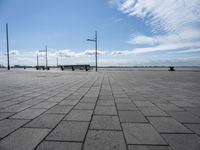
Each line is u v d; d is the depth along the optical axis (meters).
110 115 5.01
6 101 6.91
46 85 12.34
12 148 3.00
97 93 8.89
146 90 9.96
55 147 3.05
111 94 8.59
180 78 18.69
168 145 3.15
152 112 5.37
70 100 7.13
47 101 6.93
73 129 3.90
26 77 20.27
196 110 5.62
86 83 13.67
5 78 18.70
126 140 3.35
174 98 7.60
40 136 3.51
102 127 4.04
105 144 3.17
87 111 5.44
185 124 4.28
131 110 5.59
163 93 8.92
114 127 4.05
